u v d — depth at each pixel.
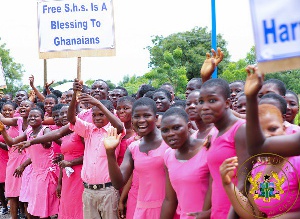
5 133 7.05
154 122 4.39
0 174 8.91
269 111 3.04
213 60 3.91
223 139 3.21
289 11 2.39
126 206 5.23
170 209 3.98
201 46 32.59
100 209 5.39
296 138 2.46
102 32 5.96
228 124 3.27
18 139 7.23
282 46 2.40
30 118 7.17
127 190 5.15
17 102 10.51
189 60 31.20
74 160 6.00
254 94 2.41
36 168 6.89
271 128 2.99
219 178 3.23
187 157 3.75
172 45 32.97
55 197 6.94
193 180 3.63
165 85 7.49
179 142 3.74
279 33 2.40
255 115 2.43
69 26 5.98
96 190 5.39
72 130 5.68
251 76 2.42
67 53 5.98
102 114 5.40
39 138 6.17
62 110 6.54
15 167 7.95
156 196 4.28
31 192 6.98
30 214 7.19
